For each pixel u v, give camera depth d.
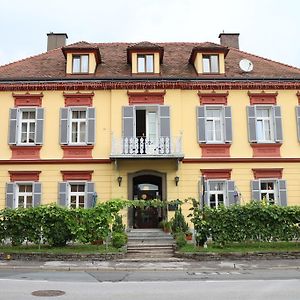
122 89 21.66
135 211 21.31
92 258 15.93
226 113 21.55
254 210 17.61
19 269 14.15
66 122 21.30
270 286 10.33
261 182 21.36
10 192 20.61
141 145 20.33
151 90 21.64
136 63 22.28
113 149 20.28
